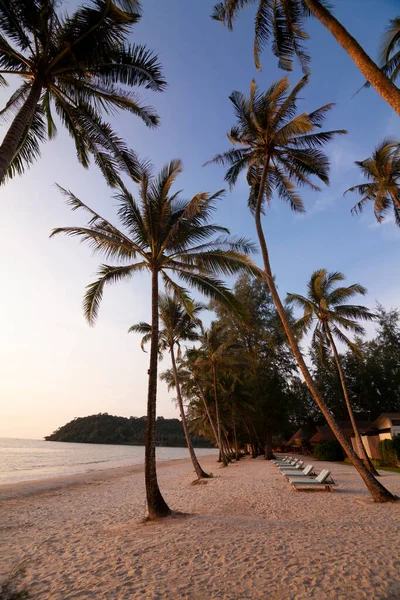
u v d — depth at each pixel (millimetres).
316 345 22125
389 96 5039
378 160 16250
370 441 27734
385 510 8250
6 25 6758
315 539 5883
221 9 8734
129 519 9516
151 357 9656
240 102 12461
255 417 34094
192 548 5812
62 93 7691
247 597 3969
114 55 7488
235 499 11320
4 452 76500
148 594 4297
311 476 14445
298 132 11227
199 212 10539
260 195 12766
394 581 4078
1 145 5656
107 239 10055
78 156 9102
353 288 19656
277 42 9047
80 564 5863
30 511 12922
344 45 5727
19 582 5312
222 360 26562
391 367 43219
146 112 8383
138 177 9078
